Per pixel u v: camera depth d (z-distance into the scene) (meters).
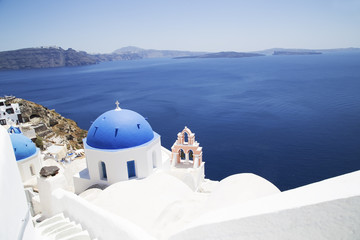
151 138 17.09
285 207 2.89
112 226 8.01
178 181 13.78
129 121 16.19
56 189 12.56
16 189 5.45
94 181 16.39
